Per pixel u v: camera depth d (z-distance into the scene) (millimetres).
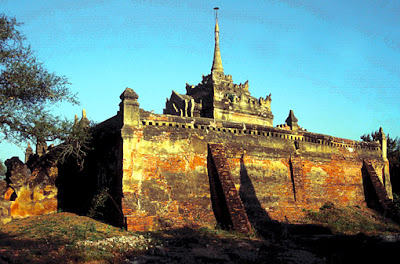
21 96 18141
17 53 17797
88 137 21562
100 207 20953
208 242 16672
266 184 23484
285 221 22797
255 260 14391
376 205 28375
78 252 13805
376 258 14852
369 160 30375
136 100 19844
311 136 26828
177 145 20562
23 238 15891
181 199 19953
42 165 23750
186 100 30266
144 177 19219
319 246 17297
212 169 21109
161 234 17672
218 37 36344
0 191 21359
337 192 27469
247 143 23250
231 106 30578
